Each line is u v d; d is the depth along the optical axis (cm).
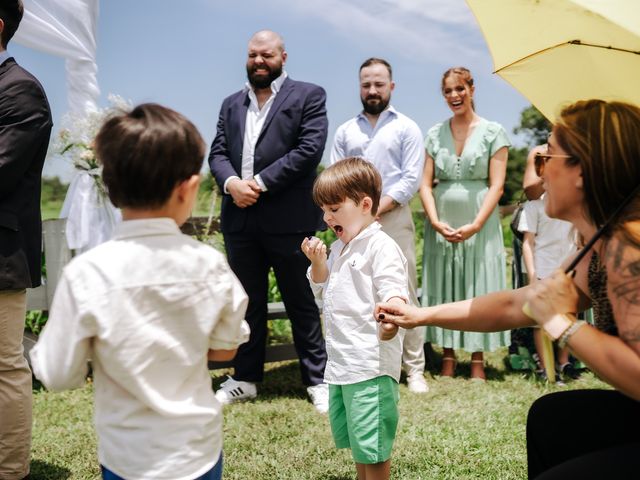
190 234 629
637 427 202
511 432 376
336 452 347
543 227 488
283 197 437
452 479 310
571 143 183
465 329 228
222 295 183
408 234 487
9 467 296
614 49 204
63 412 421
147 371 173
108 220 510
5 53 293
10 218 285
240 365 453
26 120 284
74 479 315
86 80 533
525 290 222
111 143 175
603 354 170
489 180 521
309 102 439
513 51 227
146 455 173
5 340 289
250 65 438
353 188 271
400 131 482
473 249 516
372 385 264
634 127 178
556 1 201
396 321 234
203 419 181
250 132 443
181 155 177
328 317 278
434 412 418
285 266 441
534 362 531
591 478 174
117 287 170
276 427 390
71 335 169
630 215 175
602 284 188
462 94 507
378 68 483
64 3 518
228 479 313
